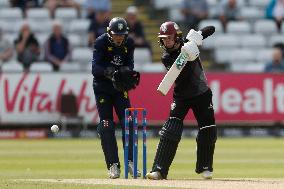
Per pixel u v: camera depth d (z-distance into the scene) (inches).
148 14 3553.2
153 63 3302.2
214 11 3533.5
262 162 2059.5
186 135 3014.3
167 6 3533.5
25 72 2994.6
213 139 1417.3
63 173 1694.1
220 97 3041.3
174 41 1380.4
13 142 2783.0
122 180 1338.6
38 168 1840.6
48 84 2994.6
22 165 1923.0
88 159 2098.9
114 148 1456.7
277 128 3085.6
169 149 1387.8
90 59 3240.7
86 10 3452.3
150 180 1344.7
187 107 1403.8
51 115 3004.4
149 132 3004.4
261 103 3058.6
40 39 3358.8
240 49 3437.5
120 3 3585.1
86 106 2999.5
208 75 3036.4
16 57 3228.3
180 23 3444.9
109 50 1469.0
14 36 3339.1
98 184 1233.4
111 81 1471.5
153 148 2456.9
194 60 1378.0
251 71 3132.4
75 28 3403.1
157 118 2992.1
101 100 1472.7
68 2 3499.0
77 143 2709.2
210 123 1413.6
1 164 1946.4
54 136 2994.6
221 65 3405.5
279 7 3580.2
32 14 3462.1
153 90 2989.7
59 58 3196.4
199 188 1175.6
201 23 3444.9
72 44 3353.8
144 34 3395.7
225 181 1318.9
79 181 1312.7
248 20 3553.2
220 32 3452.3
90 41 3257.9
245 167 1911.9
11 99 2992.1
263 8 3604.8
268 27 3543.3
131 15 3277.6
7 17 3437.5
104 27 3270.2
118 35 1449.3
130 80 1439.5
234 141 2844.5
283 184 1259.8
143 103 2989.7
